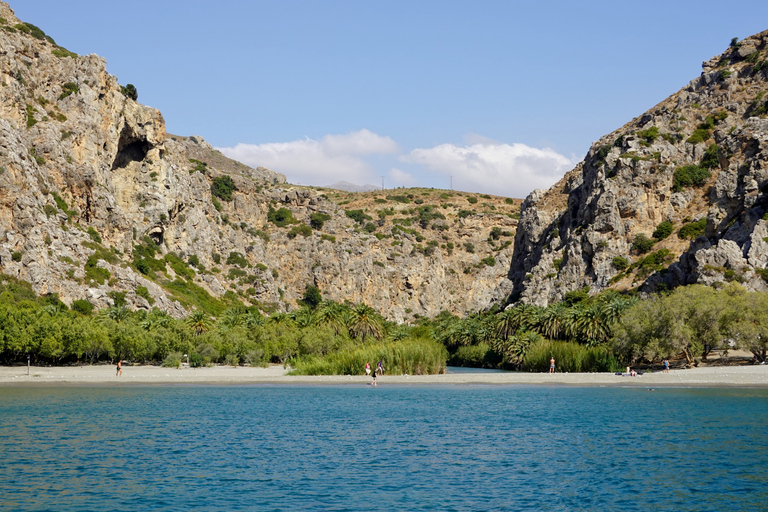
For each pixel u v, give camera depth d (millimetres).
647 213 192875
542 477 41594
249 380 107000
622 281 175625
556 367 127812
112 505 35500
